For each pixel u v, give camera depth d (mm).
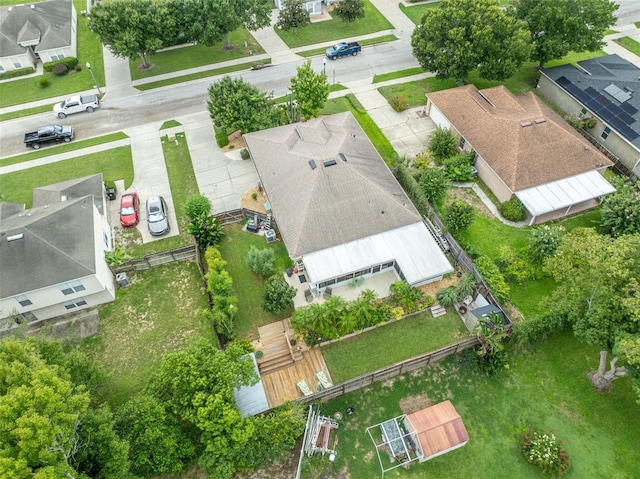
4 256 33562
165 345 34375
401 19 72625
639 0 75812
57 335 34875
